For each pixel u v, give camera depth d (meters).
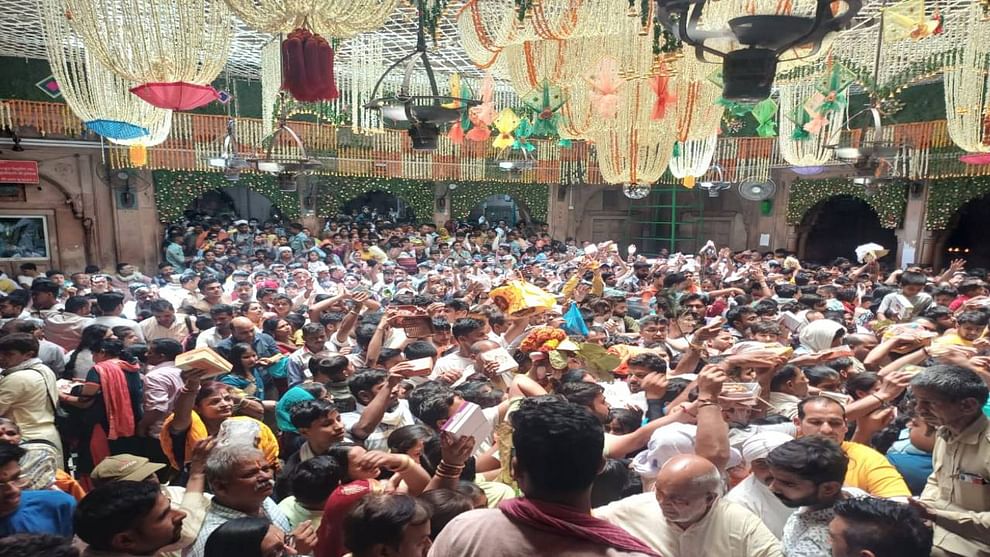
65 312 6.12
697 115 7.87
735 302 7.99
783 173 18.44
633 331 7.39
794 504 2.13
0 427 2.63
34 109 13.06
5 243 13.89
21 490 2.42
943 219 15.41
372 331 5.47
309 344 5.07
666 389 3.60
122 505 1.99
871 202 16.56
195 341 5.80
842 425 2.75
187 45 4.39
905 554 1.68
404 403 3.97
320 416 3.07
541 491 1.41
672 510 2.00
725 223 20.44
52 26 5.83
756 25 2.12
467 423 2.21
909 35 7.46
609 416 3.34
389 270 11.49
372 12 4.14
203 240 15.07
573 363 4.21
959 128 9.75
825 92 8.00
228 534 2.00
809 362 4.10
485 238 18.83
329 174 17.94
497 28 6.16
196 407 3.43
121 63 4.37
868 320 7.31
